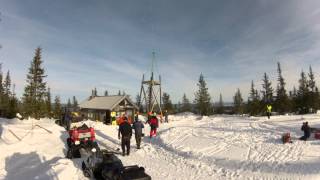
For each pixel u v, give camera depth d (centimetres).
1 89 6231
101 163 1080
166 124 3594
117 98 3972
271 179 1052
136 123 1770
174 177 1127
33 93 5353
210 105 7962
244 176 1109
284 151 1472
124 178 902
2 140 1733
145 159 1478
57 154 1623
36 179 1012
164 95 8650
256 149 1551
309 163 1221
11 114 4434
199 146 1723
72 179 1065
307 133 1753
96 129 2791
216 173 1176
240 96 9388
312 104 6750
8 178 1120
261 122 3150
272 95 7469
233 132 2269
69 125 2653
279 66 7262
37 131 2202
